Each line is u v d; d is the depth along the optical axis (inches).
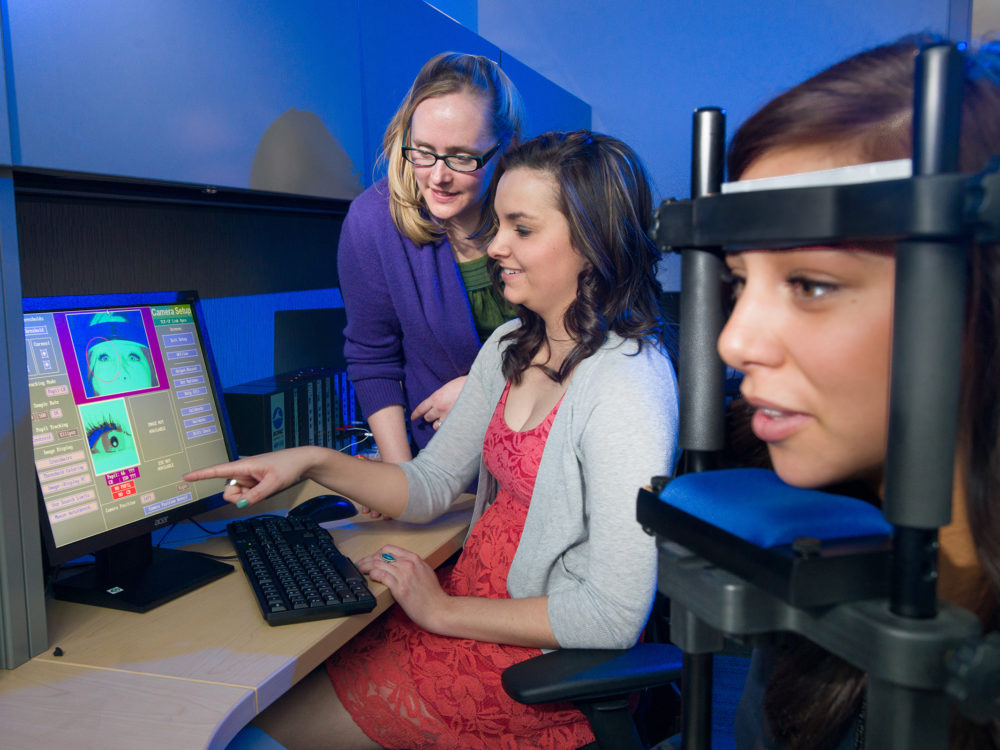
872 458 14.6
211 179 49.5
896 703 12.2
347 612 40.8
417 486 54.7
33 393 41.0
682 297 16.9
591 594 42.5
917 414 11.6
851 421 14.3
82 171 40.2
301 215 82.5
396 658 46.1
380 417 70.1
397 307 67.8
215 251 70.9
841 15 119.0
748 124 17.4
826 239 12.4
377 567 45.9
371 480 53.2
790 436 15.0
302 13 57.5
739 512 14.3
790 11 120.7
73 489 42.2
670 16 126.4
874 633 12.1
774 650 24.5
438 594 45.7
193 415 51.6
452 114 57.3
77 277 57.2
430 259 65.6
